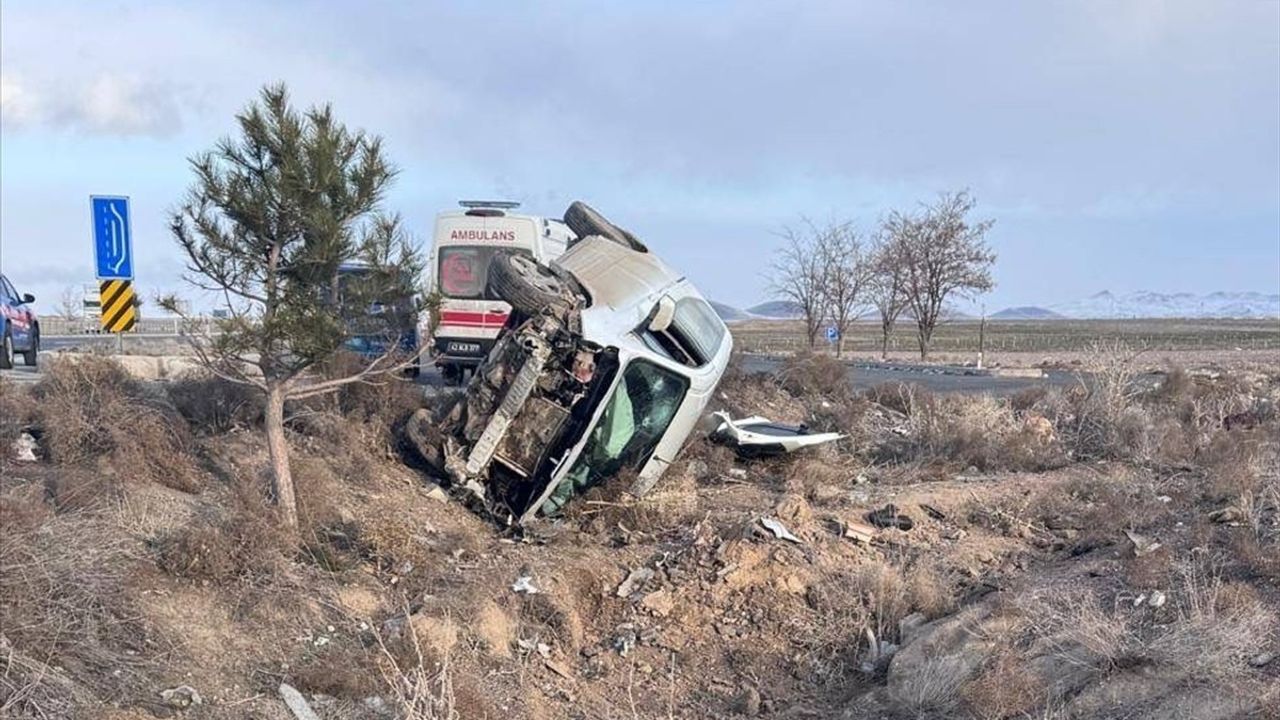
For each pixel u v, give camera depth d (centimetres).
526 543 1022
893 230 3822
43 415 978
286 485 895
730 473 1306
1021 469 1420
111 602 713
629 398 1074
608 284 1127
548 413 1055
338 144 869
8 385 1045
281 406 902
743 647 891
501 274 1073
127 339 2523
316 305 872
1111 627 786
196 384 1148
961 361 3684
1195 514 1089
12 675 602
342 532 941
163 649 699
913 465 1391
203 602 765
